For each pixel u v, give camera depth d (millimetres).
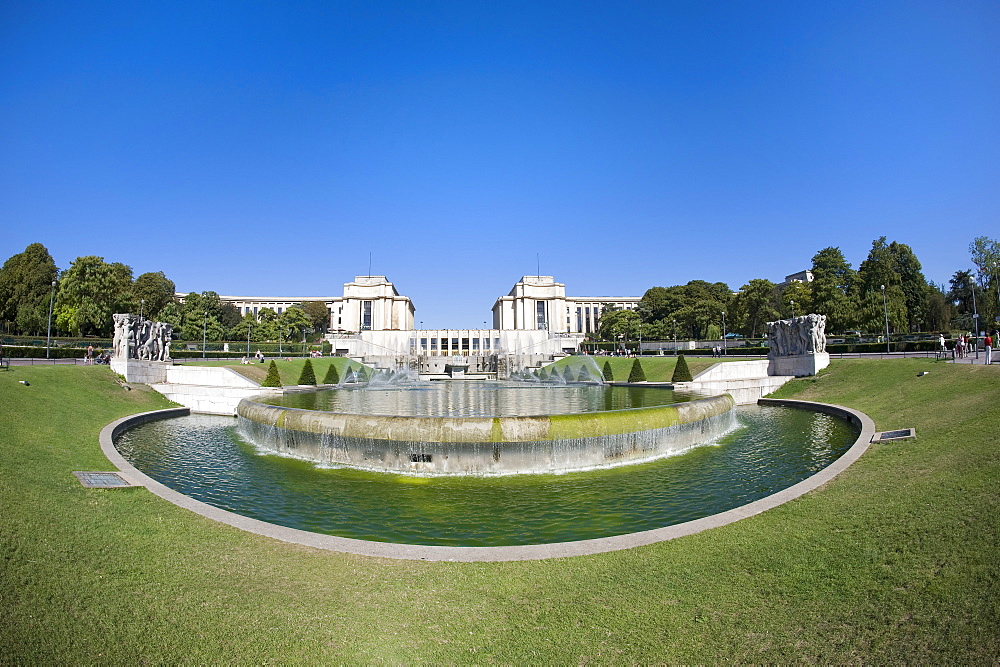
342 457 18266
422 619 6941
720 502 14016
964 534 7637
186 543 9195
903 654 5535
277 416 20672
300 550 9117
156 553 8672
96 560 8180
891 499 9977
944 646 5496
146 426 26406
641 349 85750
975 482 9531
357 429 17906
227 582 7805
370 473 17109
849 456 14836
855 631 6047
